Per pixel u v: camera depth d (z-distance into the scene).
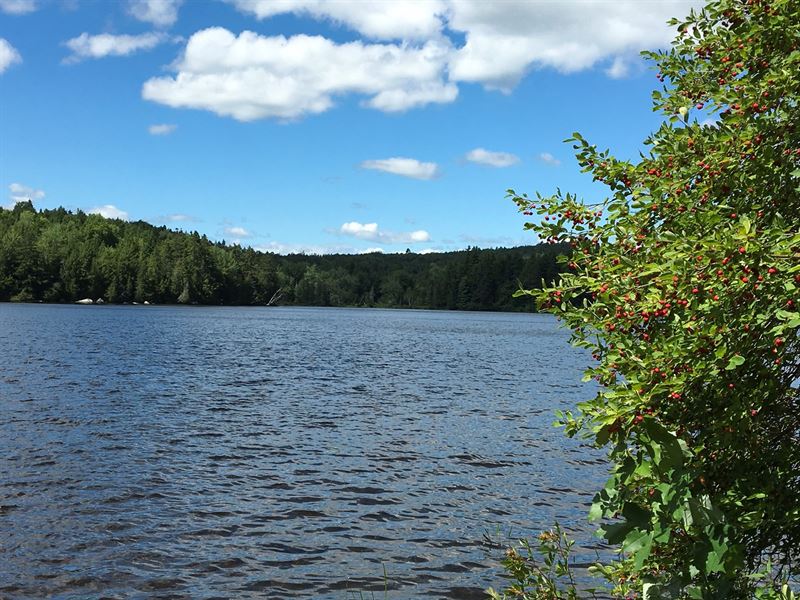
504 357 49.44
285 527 11.25
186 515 11.62
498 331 90.62
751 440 3.46
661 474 3.21
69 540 10.29
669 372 3.09
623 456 3.46
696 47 4.18
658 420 3.34
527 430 20.22
